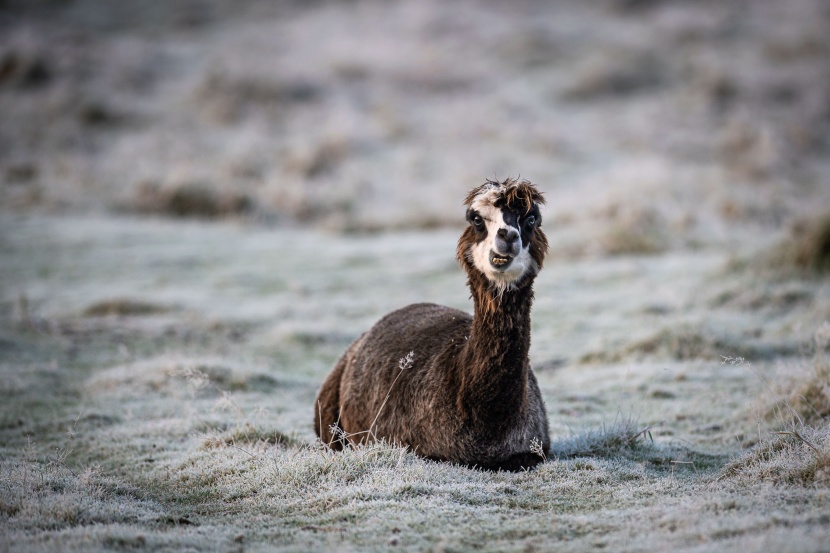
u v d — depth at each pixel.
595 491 23.94
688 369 40.75
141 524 22.41
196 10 167.88
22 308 53.56
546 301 55.47
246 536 21.25
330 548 19.52
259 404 36.78
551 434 32.19
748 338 44.66
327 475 25.27
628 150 104.69
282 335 50.34
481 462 25.31
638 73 132.38
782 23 159.62
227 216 85.62
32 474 25.69
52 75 125.50
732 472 25.08
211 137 107.50
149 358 45.81
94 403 37.75
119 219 84.38
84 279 64.12
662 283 57.19
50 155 100.81
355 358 29.66
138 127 111.06
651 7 170.25
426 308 30.33
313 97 121.44
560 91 127.25
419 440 26.09
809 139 109.19
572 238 70.94
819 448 23.91
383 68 133.88
